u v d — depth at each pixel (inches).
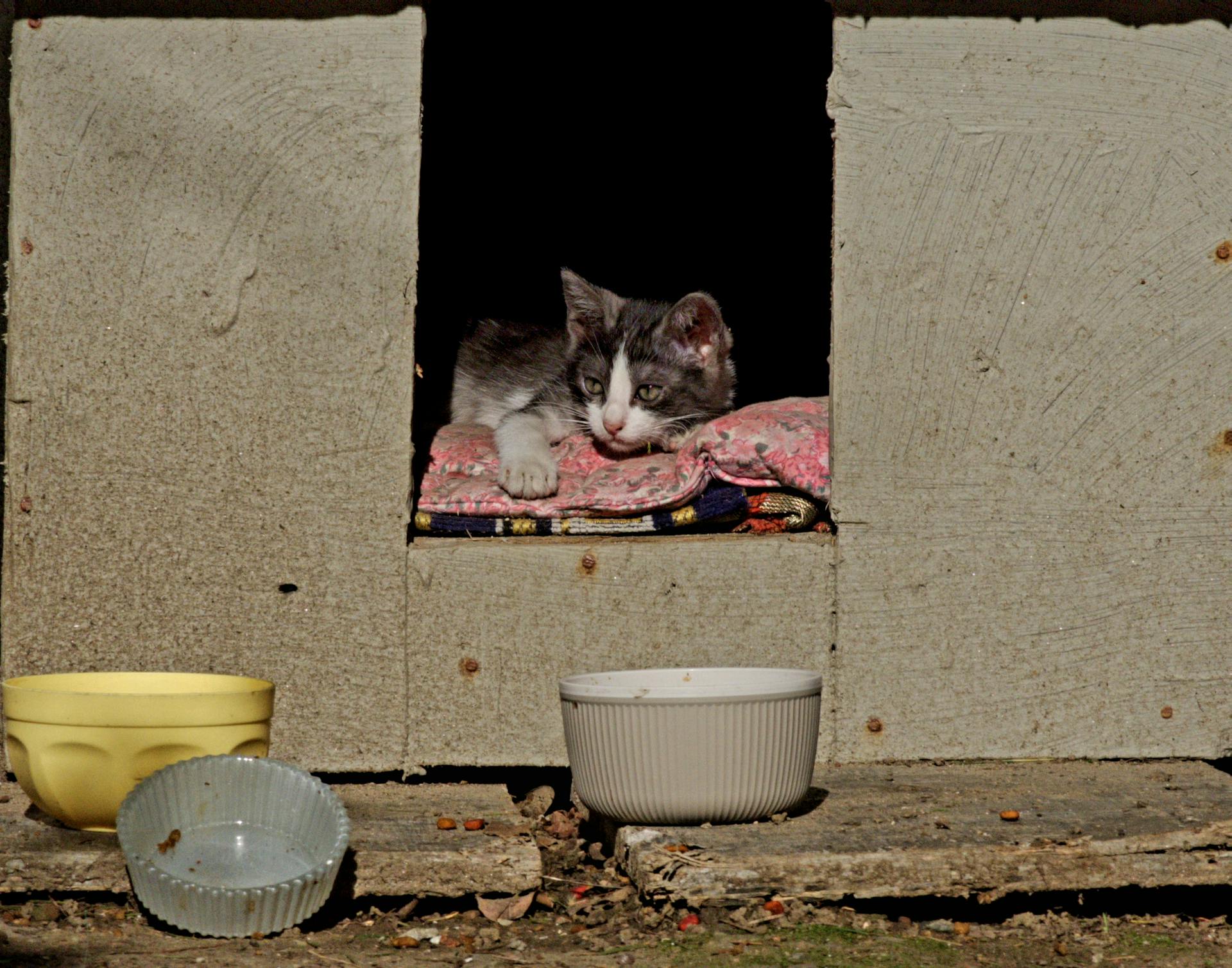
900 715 153.6
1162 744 154.3
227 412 147.7
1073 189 152.0
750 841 122.4
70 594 146.3
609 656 151.9
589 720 125.3
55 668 146.2
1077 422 153.2
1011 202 151.9
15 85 144.7
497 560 150.8
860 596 152.6
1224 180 152.3
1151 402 153.2
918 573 152.9
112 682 133.1
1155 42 151.3
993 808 134.0
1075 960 111.8
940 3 150.3
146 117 146.0
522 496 157.4
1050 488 153.3
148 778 114.8
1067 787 142.4
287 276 147.8
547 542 153.9
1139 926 121.0
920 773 149.5
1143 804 135.0
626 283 274.2
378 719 150.1
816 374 260.8
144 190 146.3
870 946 112.4
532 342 227.9
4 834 125.0
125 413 146.6
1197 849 122.8
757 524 160.1
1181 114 151.9
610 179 271.6
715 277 272.1
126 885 118.0
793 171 268.5
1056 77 151.3
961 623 153.3
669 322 194.1
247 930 111.0
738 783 124.0
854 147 150.9
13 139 144.9
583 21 247.1
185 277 146.9
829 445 154.7
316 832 116.6
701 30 248.8
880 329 151.8
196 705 119.7
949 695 153.6
